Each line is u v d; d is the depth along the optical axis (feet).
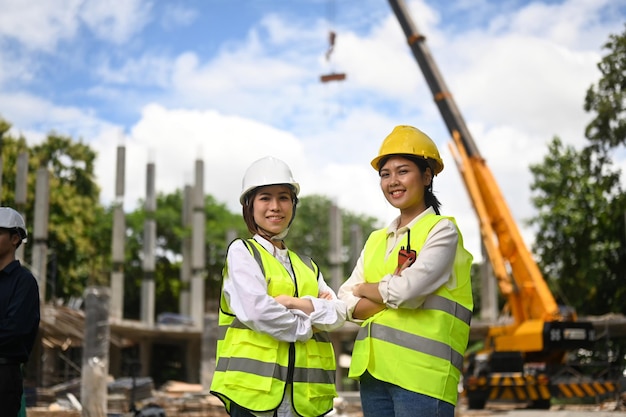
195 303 112.16
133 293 164.66
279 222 14.11
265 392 12.92
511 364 62.95
